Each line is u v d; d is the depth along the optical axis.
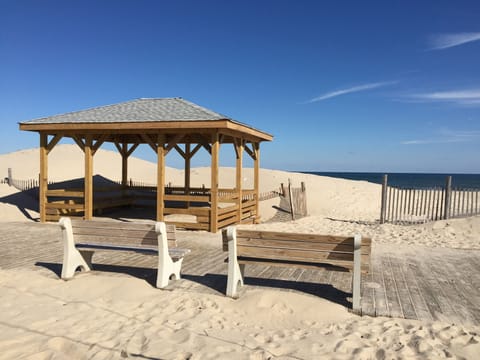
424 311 4.43
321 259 4.61
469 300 4.86
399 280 5.75
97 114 11.51
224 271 6.10
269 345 3.43
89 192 11.16
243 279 5.37
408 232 10.48
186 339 3.53
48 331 3.67
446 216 12.24
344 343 3.46
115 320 4.00
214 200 9.99
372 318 4.20
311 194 21.34
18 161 35.84
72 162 34.94
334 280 5.69
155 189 16.33
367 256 4.46
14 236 9.08
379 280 5.73
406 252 7.79
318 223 12.86
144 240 5.32
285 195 17.98
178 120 9.78
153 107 11.65
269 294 4.66
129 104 12.40
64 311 4.22
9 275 5.59
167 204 17.19
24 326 3.78
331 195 21.70
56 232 9.66
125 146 15.66
